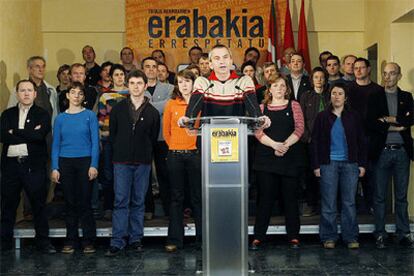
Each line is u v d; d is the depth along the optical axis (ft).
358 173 18.62
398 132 18.74
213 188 13.21
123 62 25.09
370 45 26.53
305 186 21.15
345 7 28.04
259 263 17.10
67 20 27.91
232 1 28.12
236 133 13.16
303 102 20.47
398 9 22.06
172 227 18.66
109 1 28.12
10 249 19.13
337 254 18.08
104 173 20.67
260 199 18.81
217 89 14.25
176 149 18.30
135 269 16.57
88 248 18.58
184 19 28.19
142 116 18.39
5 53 21.71
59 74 23.62
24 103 18.52
